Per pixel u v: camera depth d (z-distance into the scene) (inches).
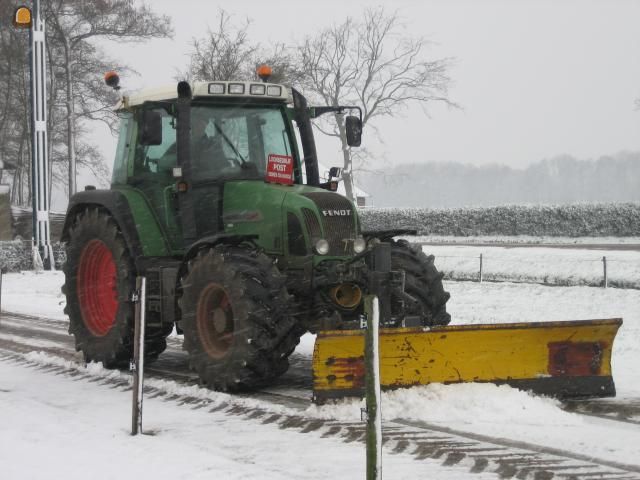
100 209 364.2
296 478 204.5
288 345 295.0
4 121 1747.0
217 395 295.7
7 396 307.7
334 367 269.6
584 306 571.5
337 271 298.8
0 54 1631.4
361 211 1713.8
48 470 213.9
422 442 234.4
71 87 1566.2
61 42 1605.6
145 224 336.2
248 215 322.3
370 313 176.7
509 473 207.9
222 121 335.9
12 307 605.0
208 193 329.7
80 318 368.8
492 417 261.0
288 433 248.2
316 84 1899.6
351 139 344.5
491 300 614.5
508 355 283.7
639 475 205.6
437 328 274.1
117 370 350.9
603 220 1406.3
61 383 332.5
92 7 1581.0
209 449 232.1
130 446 235.6
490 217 1536.7
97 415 277.7
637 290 645.9
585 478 203.6
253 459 222.2
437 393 273.4
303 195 313.9
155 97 340.2
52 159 1815.9
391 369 273.9
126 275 337.7
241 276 291.3
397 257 321.4
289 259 310.8
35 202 926.4
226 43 1092.5
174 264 333.1
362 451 228.1
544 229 1471.5
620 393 296.8
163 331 350.0
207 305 307.3
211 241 305.3
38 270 914.1
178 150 323.0
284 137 347.9
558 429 249.0
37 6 913.5
